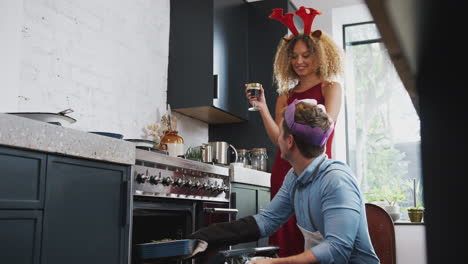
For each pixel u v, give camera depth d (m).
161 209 2.62
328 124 1.77
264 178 4.07
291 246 2.48
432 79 0.26
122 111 3.38
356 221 1.62
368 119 4.88
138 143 2.77
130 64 3.51
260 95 2.67
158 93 3.87
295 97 2.64
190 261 2.76
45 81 2.71
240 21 4.48
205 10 4.01
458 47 0.24
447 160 0.25
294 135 1.76
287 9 4.53
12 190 1.66
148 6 3.79
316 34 2.63
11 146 1.63
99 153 2.08
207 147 3.83
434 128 0.26
